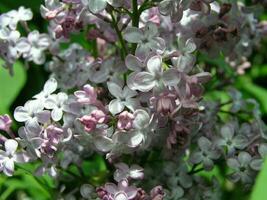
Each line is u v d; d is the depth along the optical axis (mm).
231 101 338
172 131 272
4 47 313
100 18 284
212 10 294
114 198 259
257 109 339
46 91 274
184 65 257
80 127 261
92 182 301
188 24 295
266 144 285
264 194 186
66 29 285
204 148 294
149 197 263
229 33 292
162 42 263
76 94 265
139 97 261
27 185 348
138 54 262
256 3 329
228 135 296
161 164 299
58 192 307
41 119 266
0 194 346
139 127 255
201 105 306
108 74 287
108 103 273
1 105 358
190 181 298
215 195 303
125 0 269
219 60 359
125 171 271
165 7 264
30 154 268
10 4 370
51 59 354
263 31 333
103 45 324
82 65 308
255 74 464
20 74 367
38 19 373
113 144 258
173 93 258
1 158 270
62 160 298
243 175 291
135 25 276
